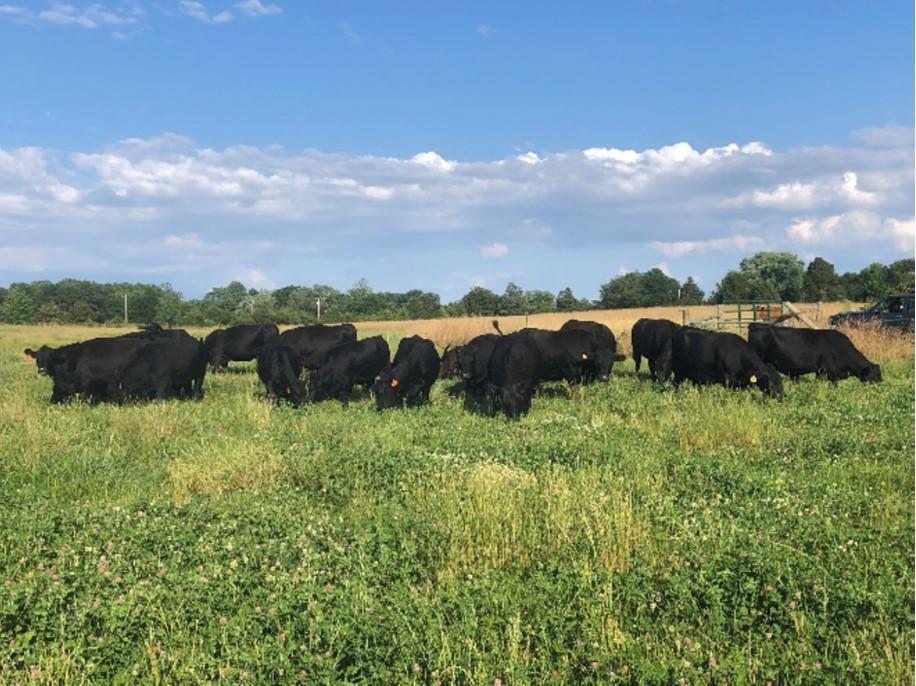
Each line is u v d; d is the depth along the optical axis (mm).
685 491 8453
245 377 20641
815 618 5254
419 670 4652
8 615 5246
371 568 6176
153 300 93938
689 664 4594
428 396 16047
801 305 42656
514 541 6688
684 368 16781
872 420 12133
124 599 5438
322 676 4516
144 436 11648
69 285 104812
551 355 16703
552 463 9586
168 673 4750
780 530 6902
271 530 7129
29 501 8227
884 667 4602
